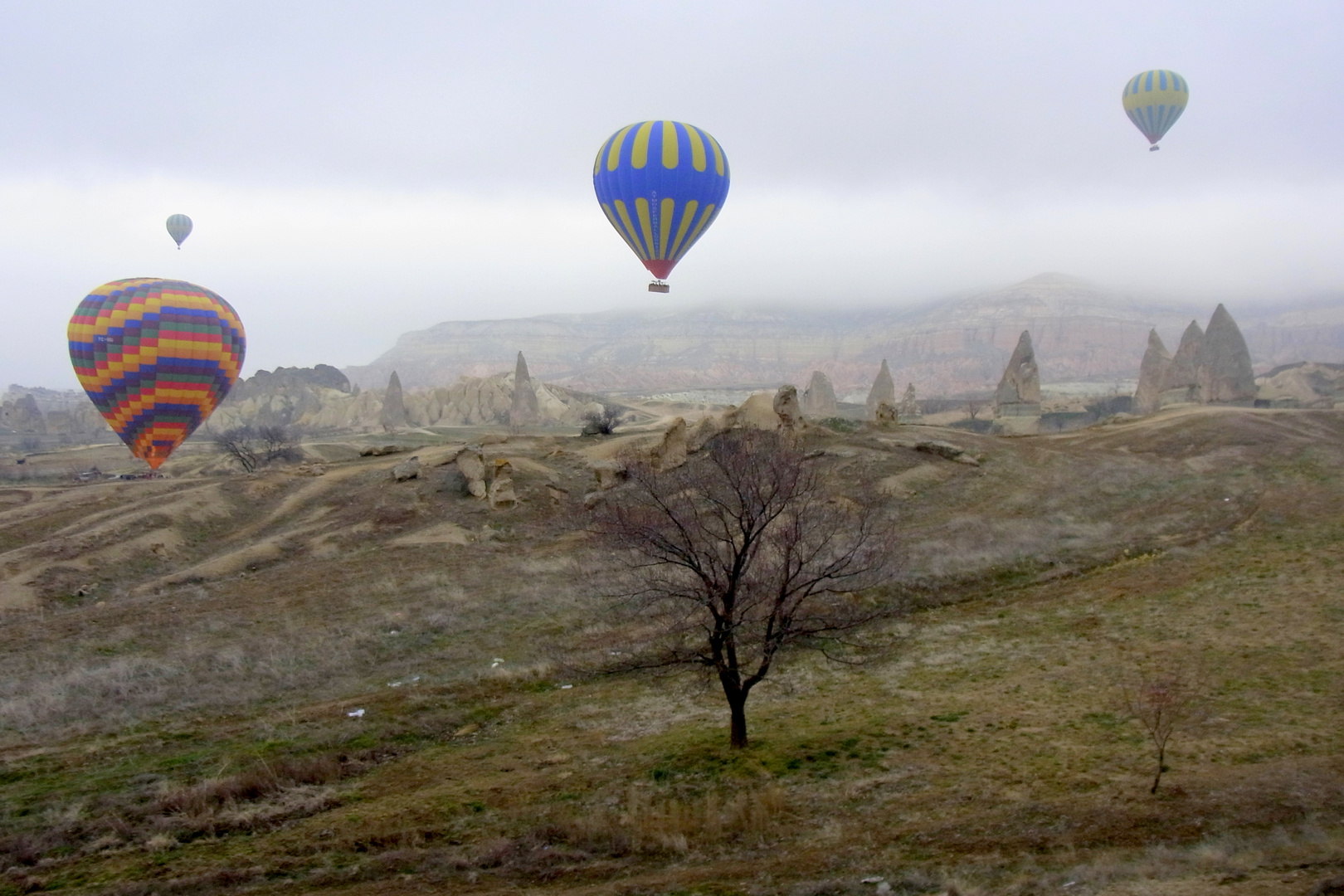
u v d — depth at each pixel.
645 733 21.28
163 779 19.00
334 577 39.44
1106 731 18.36
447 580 38.16
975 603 30.81
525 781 18.67
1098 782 15.73
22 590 39.62
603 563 35.22
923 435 57.41
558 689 25.52
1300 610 25.09
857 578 25.98
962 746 18.50
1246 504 39.50
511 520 47.94
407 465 55.47
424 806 17.38
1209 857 11.69
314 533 48.03
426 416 174.88
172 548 47.12
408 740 21.89
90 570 42.81
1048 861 12.65
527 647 29.02
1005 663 24.16
